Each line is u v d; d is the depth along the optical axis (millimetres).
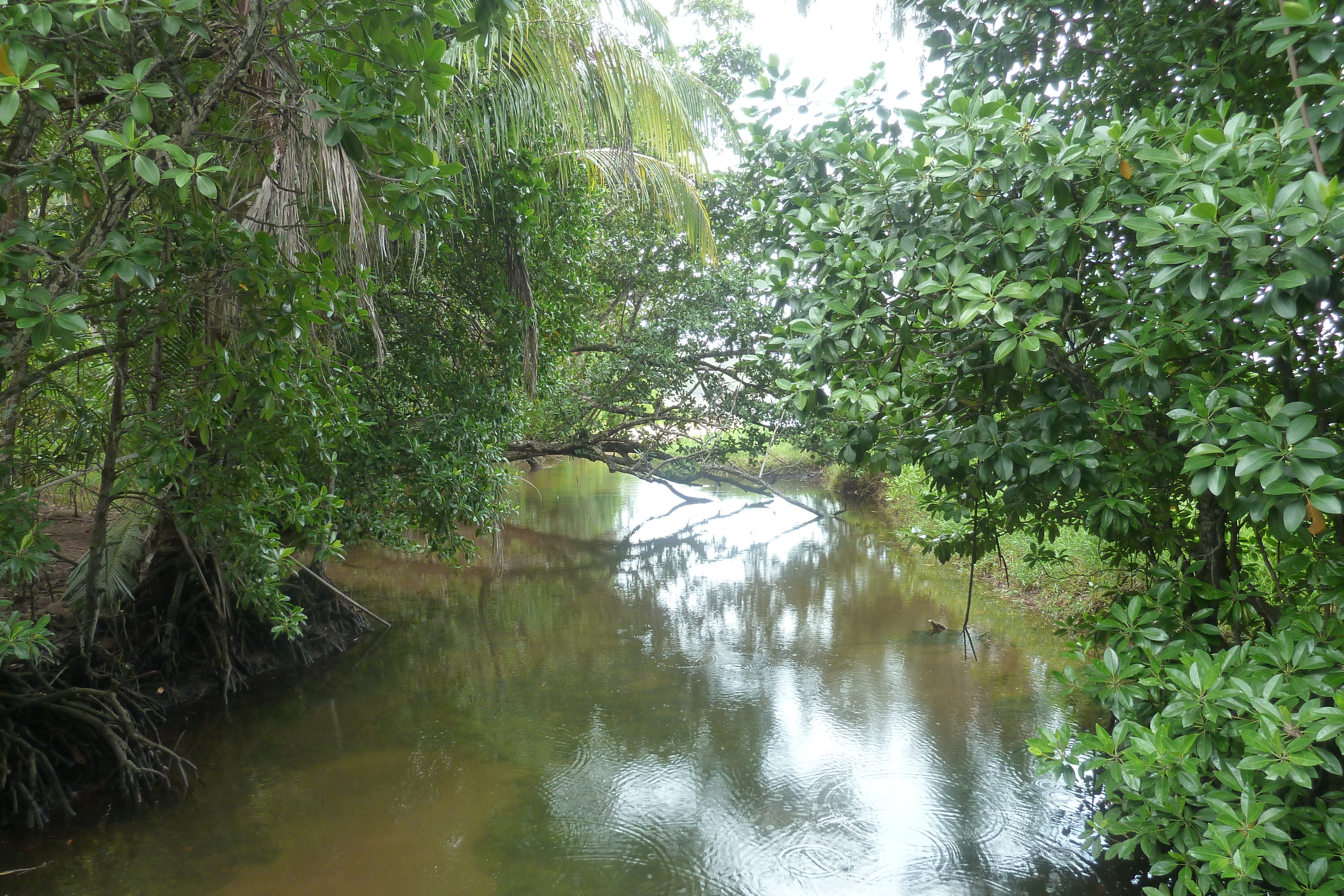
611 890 5223
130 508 8688
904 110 3691
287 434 5461
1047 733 3908
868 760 6852
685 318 12570
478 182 7902
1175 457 3508
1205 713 3049
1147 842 3373
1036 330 3170
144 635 8375
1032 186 3328
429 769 6965
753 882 5273
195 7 2891
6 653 4578
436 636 10734
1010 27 4672
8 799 6066
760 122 4773
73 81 3275
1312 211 2438
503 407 9133
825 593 12453
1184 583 3844
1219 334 3188
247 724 8000
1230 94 4078
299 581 10047
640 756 7121
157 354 5512
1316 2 2596
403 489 8047
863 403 3613
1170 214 2711
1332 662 2977
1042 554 6297
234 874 5461
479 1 3258
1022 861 5395
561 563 15031
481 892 5219
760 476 19047
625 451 14336
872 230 3949
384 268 7594
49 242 3070
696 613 11633
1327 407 3189
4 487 4422
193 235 3805
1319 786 3377
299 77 3641
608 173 9453
